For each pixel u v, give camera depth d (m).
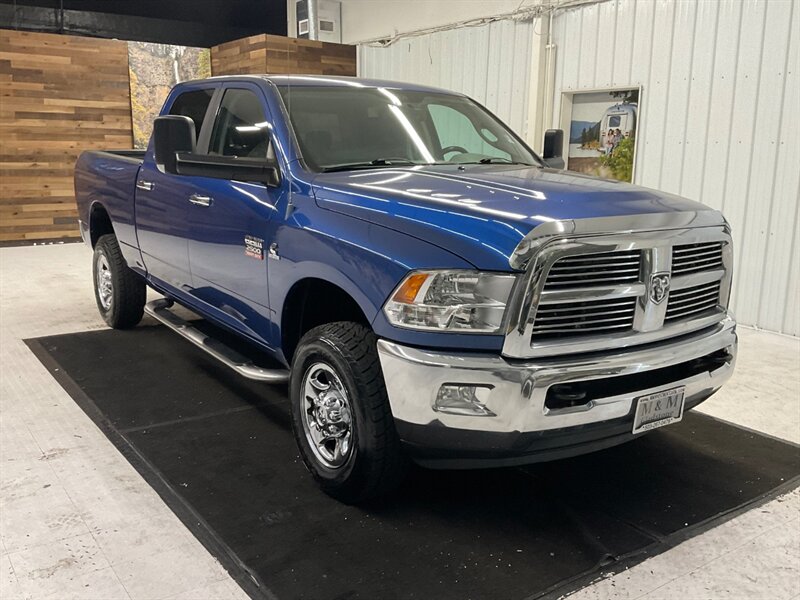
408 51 9.15
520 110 7.57
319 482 2.89
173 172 3.29
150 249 4.39
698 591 2.36
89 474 3.05
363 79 3.96
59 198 9.62
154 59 10.12
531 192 2.72
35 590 2.27
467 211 2.48
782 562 2.54
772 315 5.70
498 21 7.68
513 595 2.30
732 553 2.59
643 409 2.63
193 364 4.50
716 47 5.79
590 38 6.77
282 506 2.82
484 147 3.90
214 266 3.64
